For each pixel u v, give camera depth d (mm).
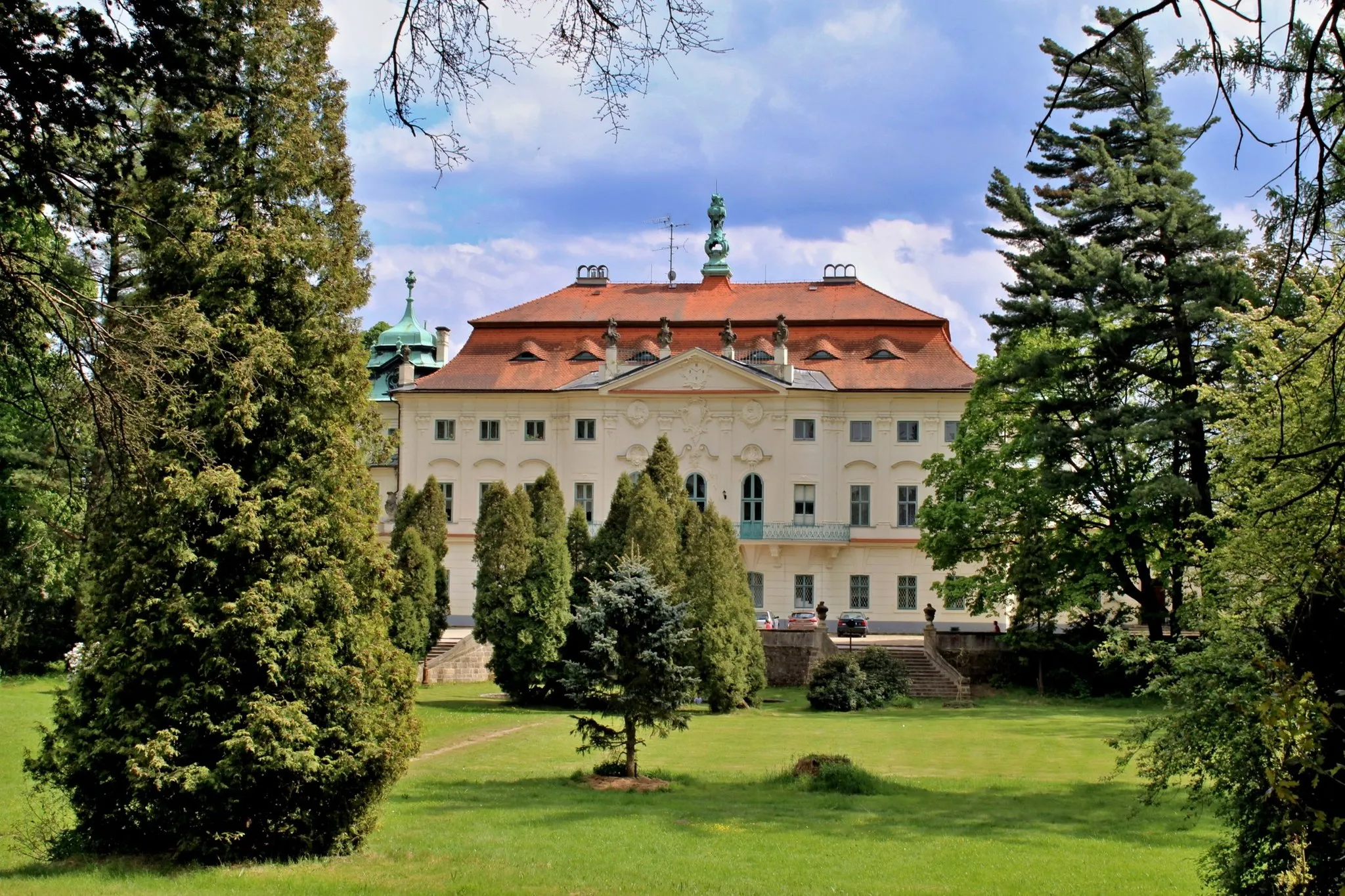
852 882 18188
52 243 19703
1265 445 16484
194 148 18391
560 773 29469
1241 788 15336
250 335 18203
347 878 16891
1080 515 50875
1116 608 61500
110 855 17844
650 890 17203
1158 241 43500
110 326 14625
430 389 70562
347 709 18250
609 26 9461
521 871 18062
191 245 18078
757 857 19891
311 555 18375
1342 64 8602
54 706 18156
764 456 68125
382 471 73125
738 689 44531
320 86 19750
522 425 70312
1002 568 53312
